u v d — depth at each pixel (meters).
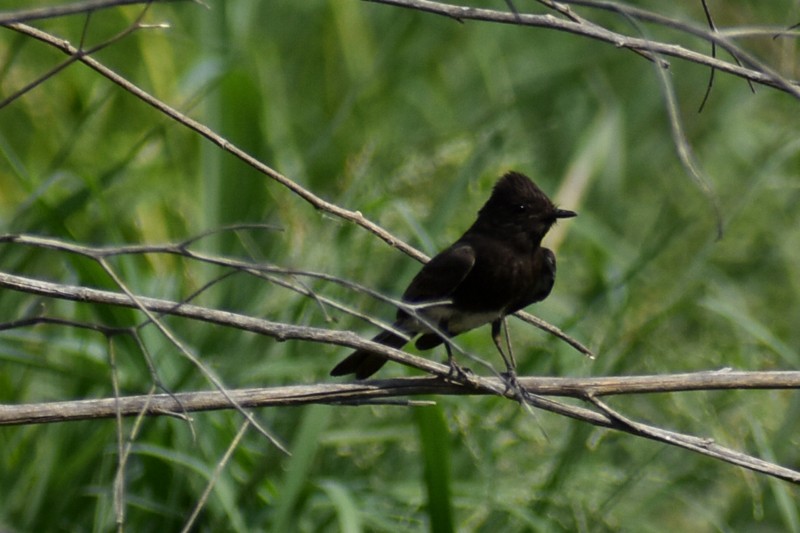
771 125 15.73
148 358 6.01
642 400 11.17
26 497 9.27
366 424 10.23
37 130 13.48
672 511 11.21
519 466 9.95
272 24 16.30
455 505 9.43
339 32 15.83
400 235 11.39
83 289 6.05
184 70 14.51
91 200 11.14
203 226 11.66
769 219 14.00
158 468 9.21
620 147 15.06
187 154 13.38
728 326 12.40
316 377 10.65
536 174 14.62
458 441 10.01
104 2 4.97
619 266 12.86
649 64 16.59
